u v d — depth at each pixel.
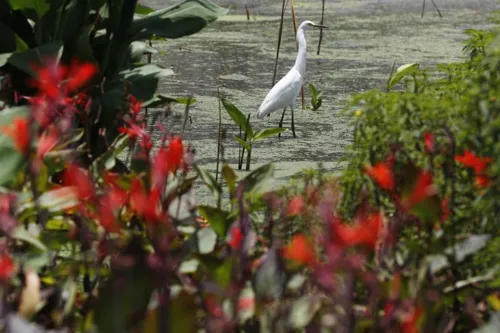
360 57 19.03
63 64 8.88
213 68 17.75
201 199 9.54
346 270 2.94
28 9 8.84
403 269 3.50
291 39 21.28
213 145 12.23
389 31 22.41
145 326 3.13
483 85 4.60
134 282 3.13
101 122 8.16
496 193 3.98
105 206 3.75
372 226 2.91
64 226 4.41
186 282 3.51
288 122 13.90
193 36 21.50
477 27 22.86
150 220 3.23
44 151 4.06
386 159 4.30
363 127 4.81
